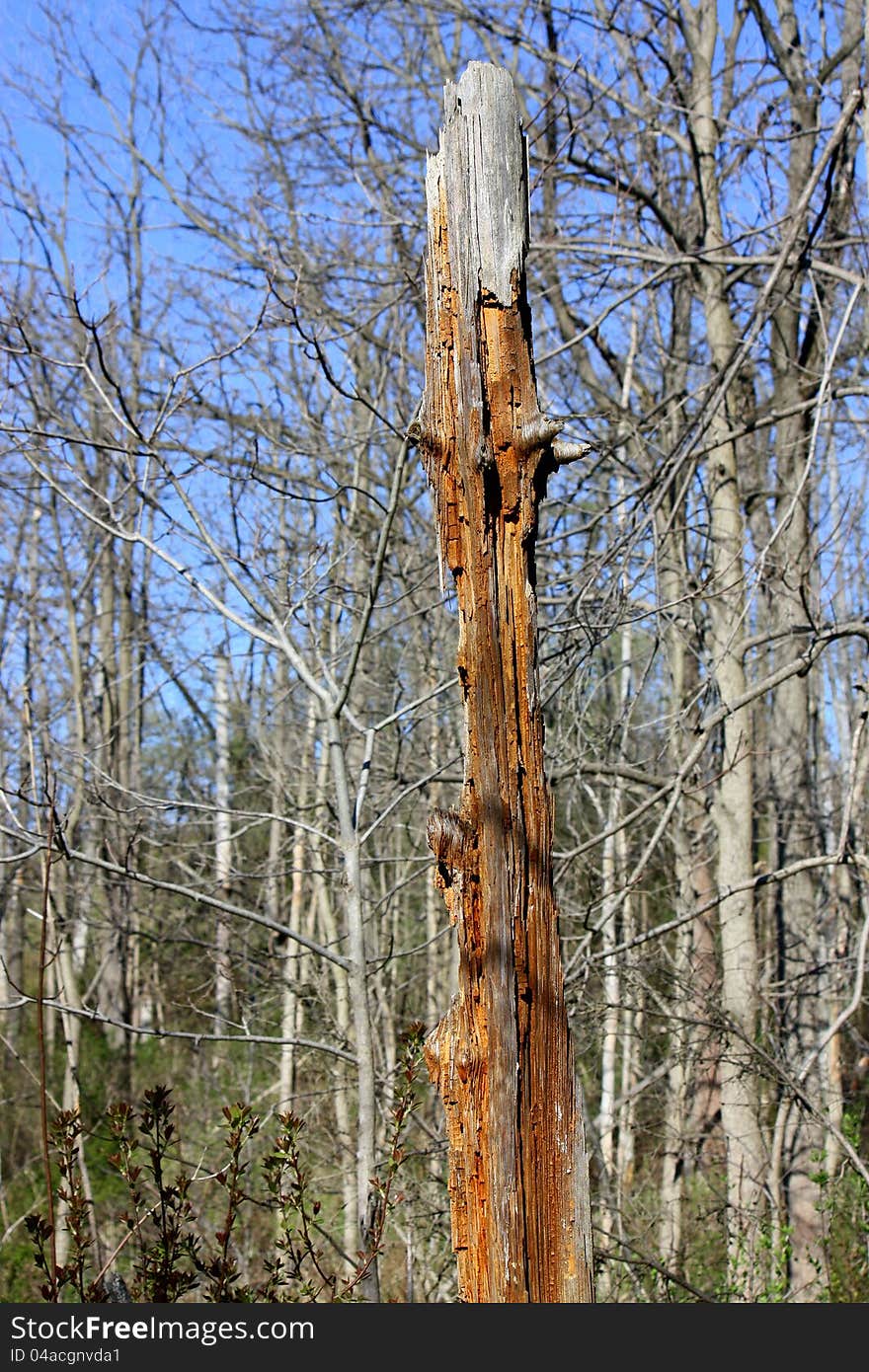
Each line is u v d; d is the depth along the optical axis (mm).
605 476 9508
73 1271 3600
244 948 7891
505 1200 2963
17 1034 12906
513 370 3287
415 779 8078
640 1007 7289
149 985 11805
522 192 3377
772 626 9703
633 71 9430
